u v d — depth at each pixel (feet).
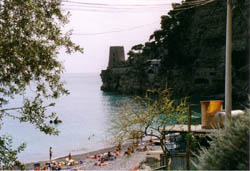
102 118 311.47
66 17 41.91
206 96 453.58
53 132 41.50
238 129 23.47
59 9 41.22
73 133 235.81
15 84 39.83
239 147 23.02
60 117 329.31
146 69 554.46
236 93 350.02
